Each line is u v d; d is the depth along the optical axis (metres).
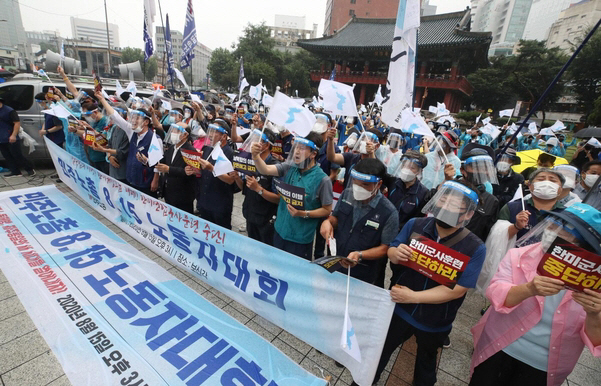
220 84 51.16
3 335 2.53
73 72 10.64
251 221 3.50
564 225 1.48
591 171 3.58
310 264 2.44
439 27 35.03
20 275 3.25
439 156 3.95
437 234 1.94
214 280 3.18
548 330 1.73
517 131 3.37
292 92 49.50
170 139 4.01
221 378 2.30
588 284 1.38
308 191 2.76
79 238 4.07
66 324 2.67
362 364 2.22
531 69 33.16
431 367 2.11
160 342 2.57
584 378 2.69
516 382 1.89
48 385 2.16
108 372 2.28
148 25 7.52
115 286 3.20
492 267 2.68
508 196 3.75
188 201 4.12
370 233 2.33
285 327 2.69
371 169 2.18
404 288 1.96
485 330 2.01
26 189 5.50
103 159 5.67
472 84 36.56
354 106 3.60
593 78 29.27
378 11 57.31
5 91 6.40
